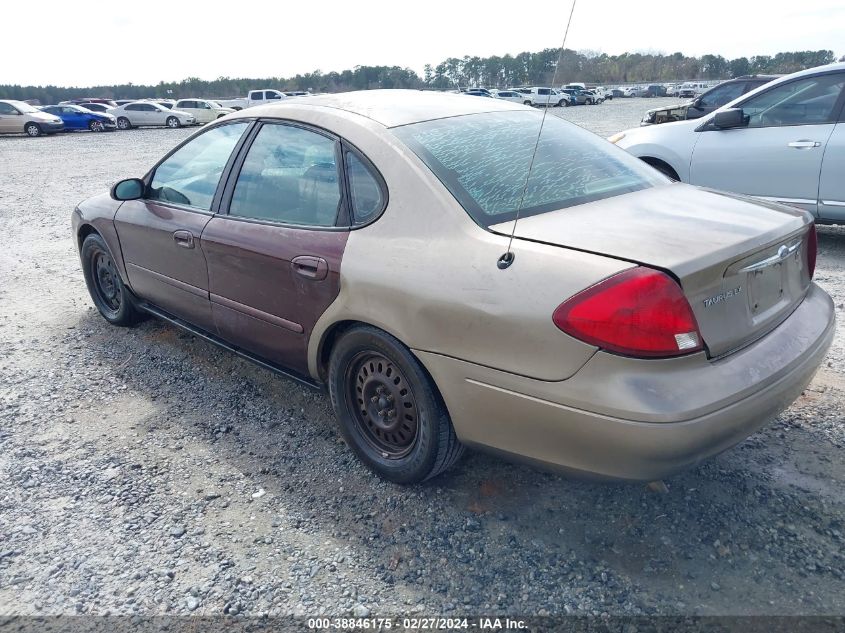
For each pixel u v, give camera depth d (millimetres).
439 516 2768
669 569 2426
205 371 4223
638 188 2990
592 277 2195
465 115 3264
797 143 6102
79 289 5980
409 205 2734
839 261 6066
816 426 3258
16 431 3551
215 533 2723
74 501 2955
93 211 4660
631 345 2125
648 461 2148
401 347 2701
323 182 3092
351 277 2809
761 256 2445
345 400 3066
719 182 6656
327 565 2529
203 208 3734
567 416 2242
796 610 2223
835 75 5977
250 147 3537
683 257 2180
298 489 2998
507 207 2650
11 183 13750
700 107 12531
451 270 2504
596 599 2316
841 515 2648
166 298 4168
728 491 2814
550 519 2717
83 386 4062
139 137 28156
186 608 2350
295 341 3223
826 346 2691
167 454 3311
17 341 4793
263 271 3254
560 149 3152
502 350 2361
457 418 2576
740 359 2326
